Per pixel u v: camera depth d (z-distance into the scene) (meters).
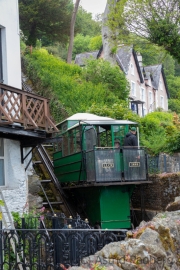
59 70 31.28
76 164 16.73
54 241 7.38
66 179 17.67
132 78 48.59
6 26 13.99
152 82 56.03
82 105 25.81
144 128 24.97
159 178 16.73
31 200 15.17
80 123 16.45
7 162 13.34
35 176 16.08
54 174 19.02
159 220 7.22
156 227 6.51
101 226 15.45
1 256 8.13
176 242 6.58
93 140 15.75
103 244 6.86
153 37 23.06
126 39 25.00
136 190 18.27
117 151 15.74
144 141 22.17
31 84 27.91
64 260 7.13
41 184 17.75
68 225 9.12
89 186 15.62
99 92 28.00
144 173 16.06
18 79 14.41
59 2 41.19
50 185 18.27
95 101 26.95
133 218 17.53
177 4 22.48
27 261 8.83
